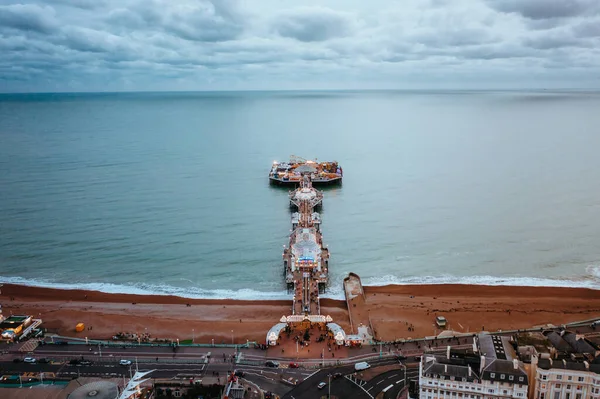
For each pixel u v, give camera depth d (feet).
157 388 491.72
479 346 497.05
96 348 579.07
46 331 631.56
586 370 433.48
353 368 528.22
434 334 611.88
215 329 639.76
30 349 575.79
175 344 588.50
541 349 480.64
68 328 642.22
